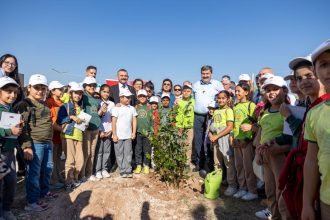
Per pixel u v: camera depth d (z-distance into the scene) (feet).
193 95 25.45
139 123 21.98
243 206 15.78
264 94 12.93
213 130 19.06
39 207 14.53
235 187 17.70
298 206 7.59
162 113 20.33
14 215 14.02
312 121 6.63
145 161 21.91
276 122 11.97
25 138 13.83
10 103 12.87
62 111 17.53
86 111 18.92
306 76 8.52
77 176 18.17
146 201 15.49
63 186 18.17
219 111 18.58
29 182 14.49
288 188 8.00
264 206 15.62
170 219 14.21
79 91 17.95
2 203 13.00
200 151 23.62
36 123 14.49
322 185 6.36
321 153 6.27
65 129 17.43
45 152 15.56
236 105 17.37
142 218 14.11
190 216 14.57
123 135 20.40
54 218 13.84
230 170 17.75
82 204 14.35
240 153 16.94
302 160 7.57
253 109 16.20
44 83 14.55
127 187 16.83
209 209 15.39
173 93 30.78
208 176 16.92
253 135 15.85
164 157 17.85
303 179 7.17
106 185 16.62
